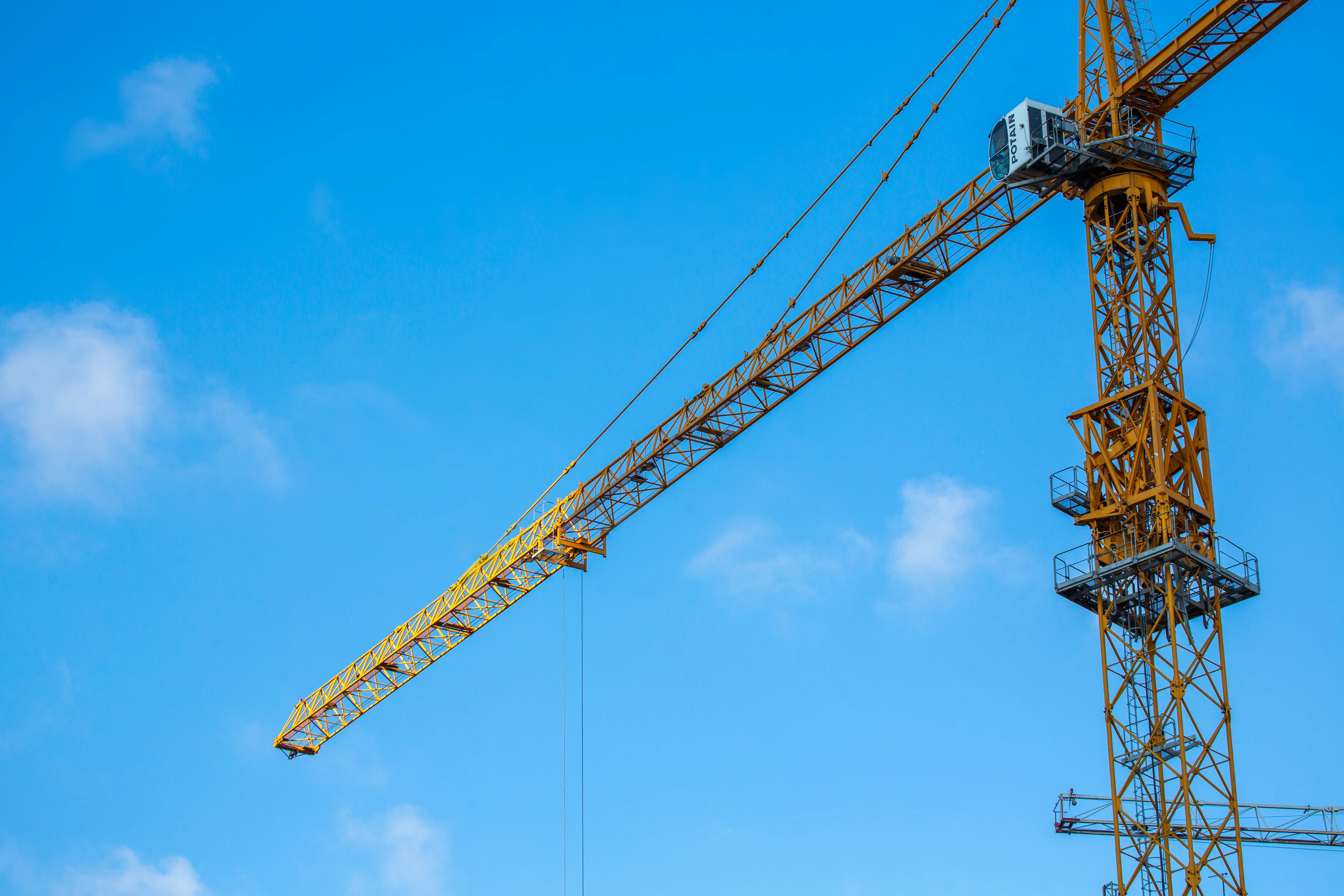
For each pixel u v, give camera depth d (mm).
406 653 127875
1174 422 74125
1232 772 68562
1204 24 76125
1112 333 76438
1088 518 73750
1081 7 81250
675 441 104438
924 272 91250
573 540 115312
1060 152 78062
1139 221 77125
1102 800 95875
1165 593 70938
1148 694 70938
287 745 133750
